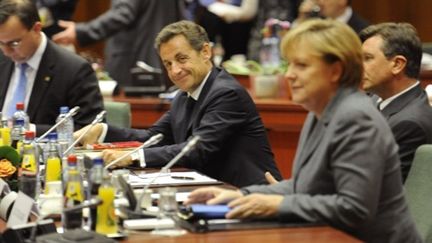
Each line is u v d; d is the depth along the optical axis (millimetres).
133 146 7844
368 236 5453
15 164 6613
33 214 5934
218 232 5273
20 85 9438
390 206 5469
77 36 12547
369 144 5266
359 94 5469
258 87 11531
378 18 16672
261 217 5445
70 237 5012
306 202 5363
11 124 8070
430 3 16375
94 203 5254
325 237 5086
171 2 12922
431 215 6480
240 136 7898
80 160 5945
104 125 8469
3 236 5230
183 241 5098
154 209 5820
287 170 11203
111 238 5156
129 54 12930
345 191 5262
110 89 11883
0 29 9094
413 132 7094
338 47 5348
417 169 6695
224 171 7871
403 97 7289
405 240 5527
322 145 5441
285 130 11102
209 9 14180
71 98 9359
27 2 9219
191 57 7855
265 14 14383
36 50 9375
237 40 14453
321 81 5410
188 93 8117
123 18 12641
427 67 11227
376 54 7293
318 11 12469
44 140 7562
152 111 11453
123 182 5766
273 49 12273
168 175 7234
